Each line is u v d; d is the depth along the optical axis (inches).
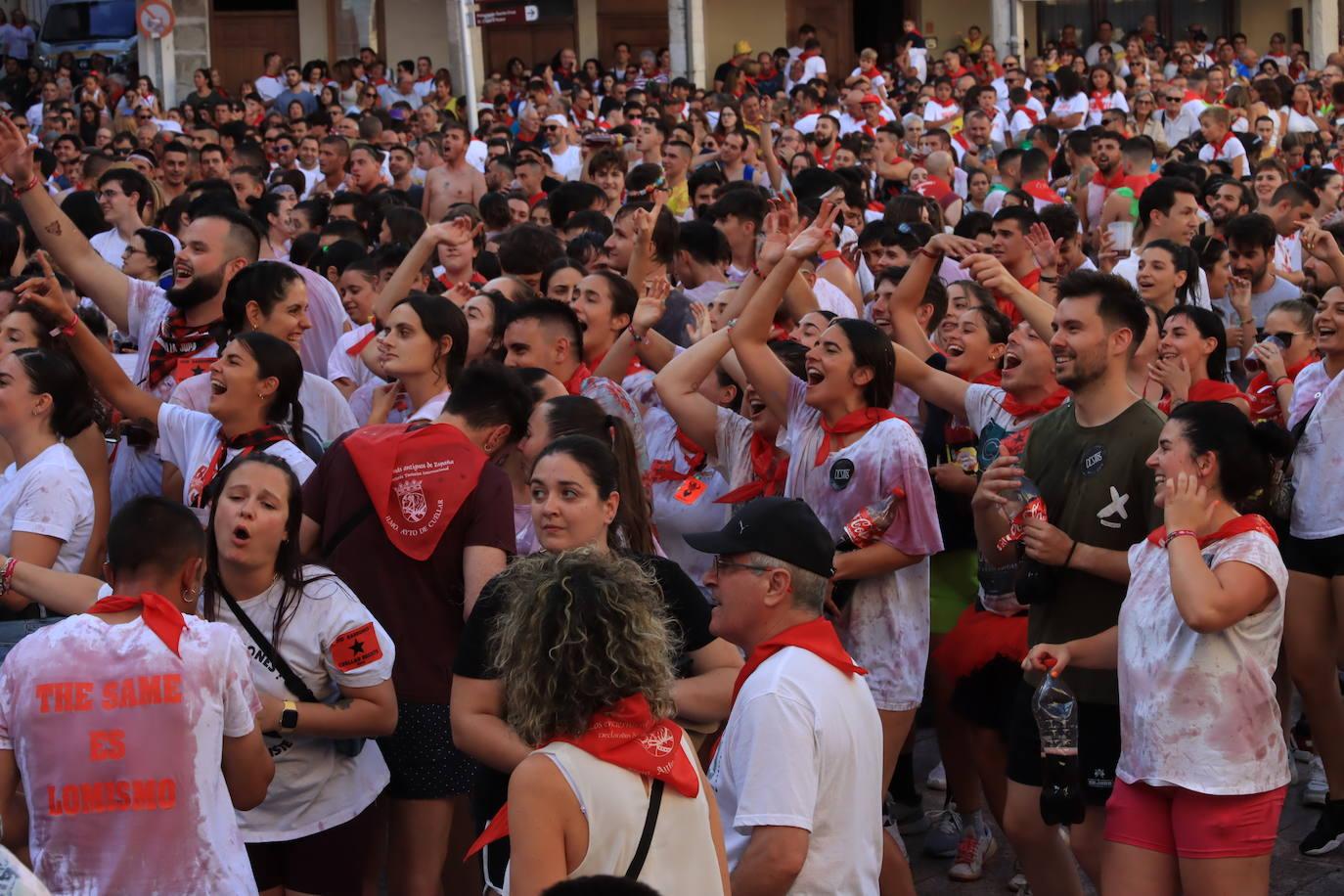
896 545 205.3
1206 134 650.8
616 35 1176.8
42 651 150.8
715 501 233.8
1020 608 221.9
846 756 147.8
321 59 1091.3
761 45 1213.7
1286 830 249.6
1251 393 294.0
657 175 498.6
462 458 189.2
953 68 1019.9
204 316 264.4
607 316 266.2
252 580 174.2
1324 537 239.5
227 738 155.8
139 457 256.7
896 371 237.1
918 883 234.2
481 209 448.1
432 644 188.9
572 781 125.5
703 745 204.2
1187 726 170.7
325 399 256.7
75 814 148.7
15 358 217.3
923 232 364.8
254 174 498.3
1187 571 167.8
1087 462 195.9
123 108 894.4
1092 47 1173.7
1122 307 194.5
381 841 201.0
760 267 239.0
